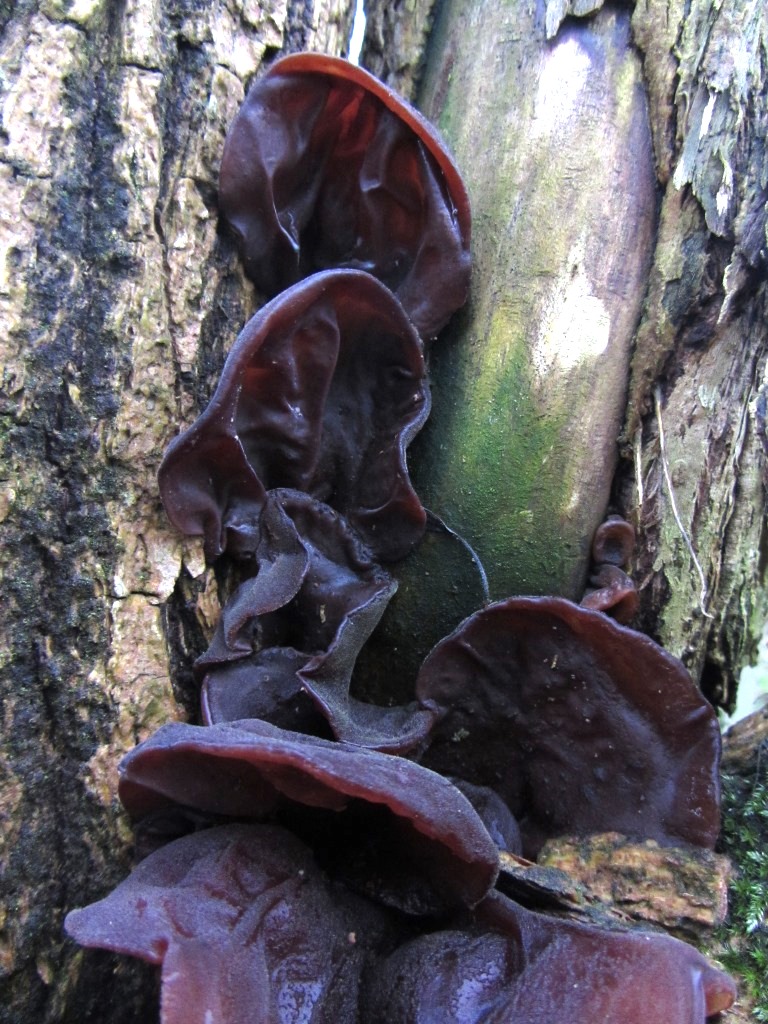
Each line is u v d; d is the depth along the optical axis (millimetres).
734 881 164
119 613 152
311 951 126
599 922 141
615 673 163
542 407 189
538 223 192
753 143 189
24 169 142
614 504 199
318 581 168
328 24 195
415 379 181
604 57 193
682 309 191
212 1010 104
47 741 145
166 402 158
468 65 205
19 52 144
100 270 150
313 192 183
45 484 144
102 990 149
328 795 124
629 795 167
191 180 164
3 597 139
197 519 158
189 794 132
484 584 188
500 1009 119
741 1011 147
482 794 177
